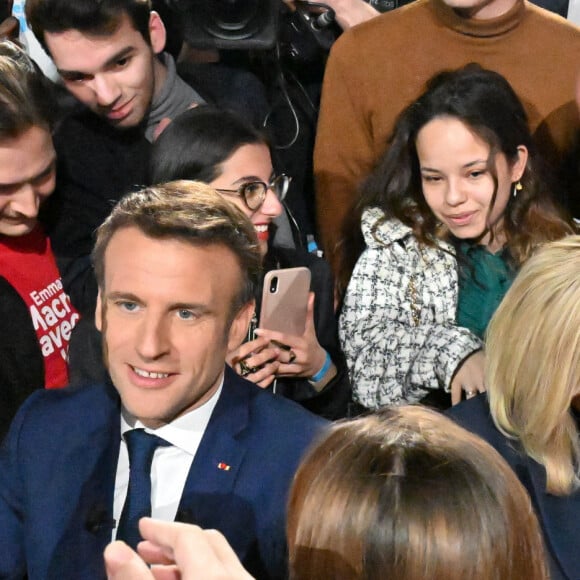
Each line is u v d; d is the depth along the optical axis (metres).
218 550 0.83
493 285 2.12
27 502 1.33
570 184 2.43
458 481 0.84
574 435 1.52
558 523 1.50
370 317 2.10
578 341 1.47
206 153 1.85
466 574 0.81
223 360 1.28
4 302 1.87
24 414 1.38
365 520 0.83
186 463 1.30
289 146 2.55
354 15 2.60
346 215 2.32
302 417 1.33
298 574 0.86
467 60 2.40
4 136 1.74
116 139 2.21
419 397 2.03
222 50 2.56
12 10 2.46
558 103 2.39
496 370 1.56
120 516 1.28
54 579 1.28
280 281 1.80
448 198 2.06
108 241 1.24
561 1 2.74
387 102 2.44
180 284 1.19
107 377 1.47
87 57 2.10
